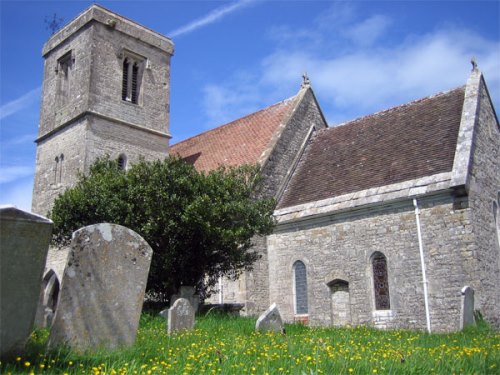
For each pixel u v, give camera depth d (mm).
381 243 19484
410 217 18906
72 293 9117
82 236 9492
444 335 14438
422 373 7480
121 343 9492
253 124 28562
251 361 8047
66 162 25656
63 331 8852
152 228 17203
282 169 25016
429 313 17719
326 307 20641
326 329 16109
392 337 13438
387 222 19500
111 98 26172
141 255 10242
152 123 27938
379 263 19609
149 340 10438
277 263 22766
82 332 9070
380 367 7742
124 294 9812
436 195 18281
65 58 27797
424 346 11195
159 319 15242
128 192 17719
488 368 7957
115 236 9945
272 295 22609
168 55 29828
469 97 20984
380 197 19672
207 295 20469
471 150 18766
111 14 26984
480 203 18547
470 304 16625
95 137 25094
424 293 17953
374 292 19484
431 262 18031
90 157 24656
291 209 22844
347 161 23469
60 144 26375
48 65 28859
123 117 26500
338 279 20453
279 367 7605
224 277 22516
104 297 9516
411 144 21469
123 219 17500
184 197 17812
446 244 17812
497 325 17641
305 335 13172
